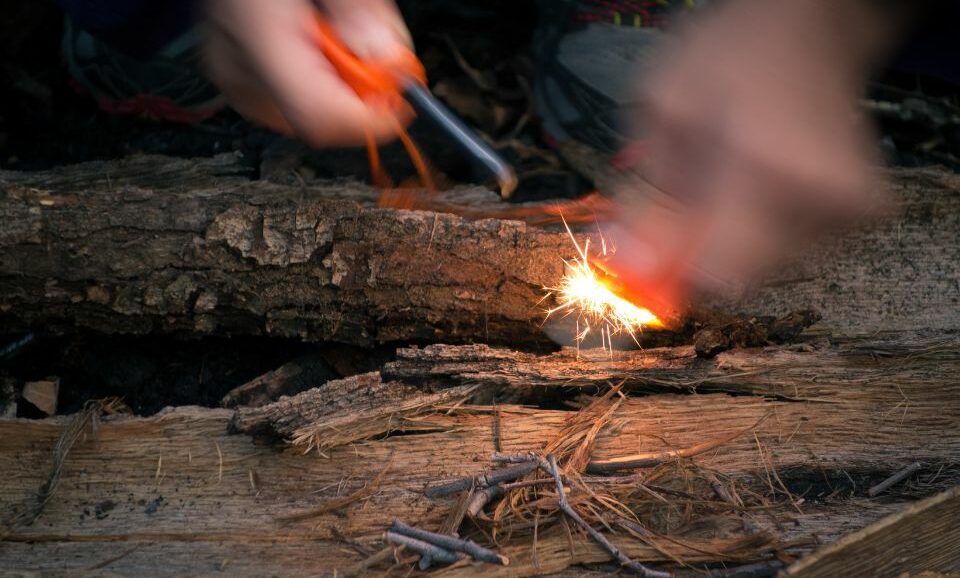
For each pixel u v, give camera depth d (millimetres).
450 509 615
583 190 816
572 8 836
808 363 659
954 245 705
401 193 762
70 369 695
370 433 645
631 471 631
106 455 644
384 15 621
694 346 655
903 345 666
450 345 660
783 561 594
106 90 853
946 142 829
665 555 600
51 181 754
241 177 777
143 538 615
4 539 615
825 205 700
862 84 830
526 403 668
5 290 659
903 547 590
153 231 663
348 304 664
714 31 726
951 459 632
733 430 644
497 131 850
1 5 893
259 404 676
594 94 808
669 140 719
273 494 631
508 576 595
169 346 702
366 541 611
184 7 710
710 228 702
